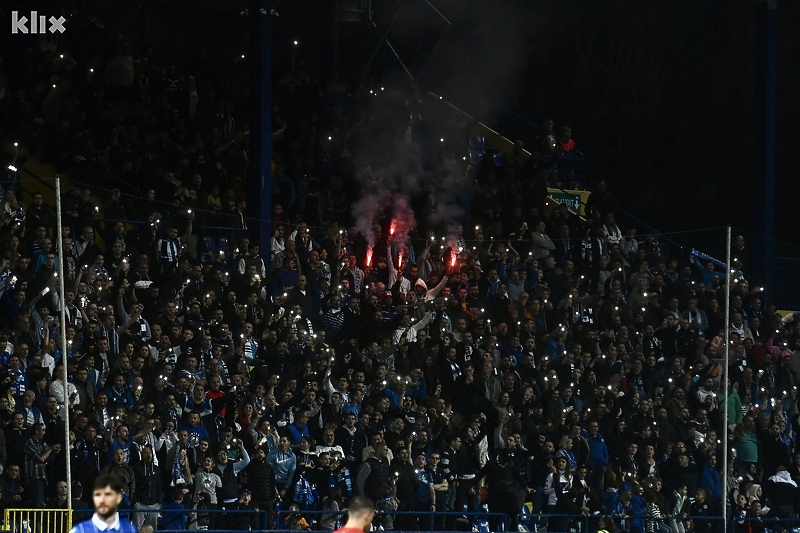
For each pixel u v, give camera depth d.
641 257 79.38
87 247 62.47
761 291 85.06
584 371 69.88
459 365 66.25
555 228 80.69
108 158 71.12
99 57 77.12
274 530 52.66
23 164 68.12
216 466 56.03
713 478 67.19
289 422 59.69
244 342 62.06
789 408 75.19
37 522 50.38
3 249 59.41
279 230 71.12
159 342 59.97
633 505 64.38
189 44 93.81
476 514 58.84
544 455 63.62
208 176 73.12
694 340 75.38
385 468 58.84
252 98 72.19
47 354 56.12
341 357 64.94
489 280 73.94
